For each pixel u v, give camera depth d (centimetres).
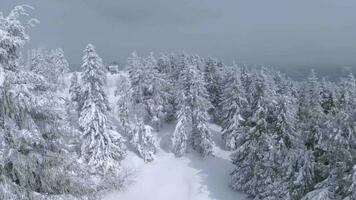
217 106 6009
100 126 3744
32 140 1029
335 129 1859
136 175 4066
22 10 1079
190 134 4919
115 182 1599
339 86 6188
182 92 4809
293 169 2283
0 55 1008
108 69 9688
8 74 1006
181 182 4091
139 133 4716
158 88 5506
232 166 4462
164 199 3759
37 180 1099
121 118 5166
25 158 1023
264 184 2992
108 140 3753
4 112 1005
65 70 9131
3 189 986
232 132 4838
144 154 4625
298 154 2248
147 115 5588
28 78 1092
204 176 4166
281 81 6638
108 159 3666
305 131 2214
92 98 3750
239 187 3512
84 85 3750
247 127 3488
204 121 4741
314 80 6119
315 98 5353
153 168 4438
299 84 7312
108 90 7650
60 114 1194
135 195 3666
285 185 2381
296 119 3002
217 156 4838
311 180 2139
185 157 4731
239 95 4931
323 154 2083
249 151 3366
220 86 6034
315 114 2205
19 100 1018
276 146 2916
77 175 1203
